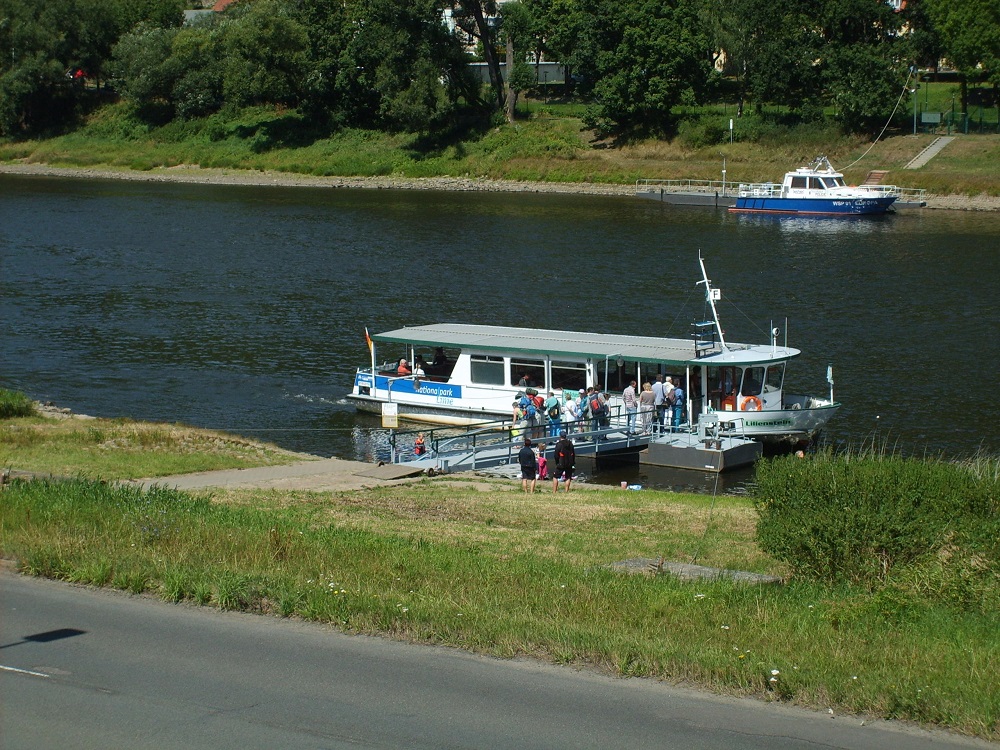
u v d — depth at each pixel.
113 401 50.62
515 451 43.19
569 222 109.38
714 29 137.38
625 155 139.25
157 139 167.50
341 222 110.38
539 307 69.44
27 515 22.25
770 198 115.31
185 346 60.97
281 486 33.41
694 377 44.91
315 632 16.95
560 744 13.30
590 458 43.31
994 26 121.56
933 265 82.25
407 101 146.25
